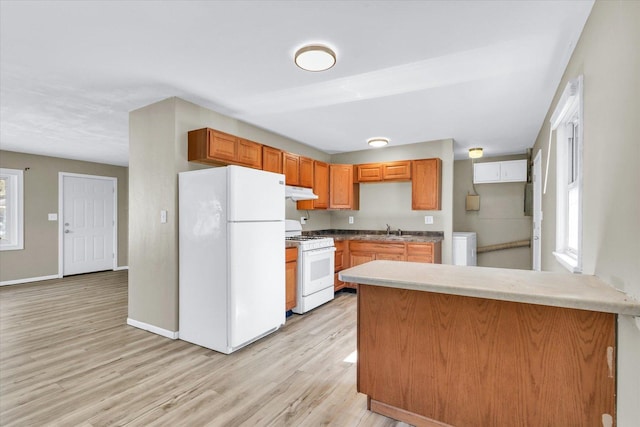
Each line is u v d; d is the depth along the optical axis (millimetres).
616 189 1395
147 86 2738
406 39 2051
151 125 3127
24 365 2418
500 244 5637
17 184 5336
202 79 2615
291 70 2471
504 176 5434
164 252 3002
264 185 2957
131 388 2098
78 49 2148
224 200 2645
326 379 2213
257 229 2863
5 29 1911
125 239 6773
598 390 1317
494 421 1513
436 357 1647
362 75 2568
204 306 2758
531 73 2525
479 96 3004
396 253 4387
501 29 1940
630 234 1244
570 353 1359
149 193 3125
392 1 1682
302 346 2775
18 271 5336
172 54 2223
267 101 3111
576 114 2396
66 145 4871
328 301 4211
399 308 1738
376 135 4383
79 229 6109
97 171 6332
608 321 1298
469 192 5879
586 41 1850
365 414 1825
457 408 1600
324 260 4066
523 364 1449
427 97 3025
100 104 3143
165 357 2553
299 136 4422
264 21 1856
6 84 2686
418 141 4707
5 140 4559
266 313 2955
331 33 1983
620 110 1347
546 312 1402
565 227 2713
